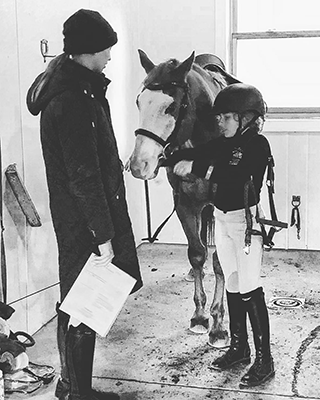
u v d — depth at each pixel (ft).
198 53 17.76
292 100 17.75
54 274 12.62
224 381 9.86
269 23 17.70
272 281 14.89
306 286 14.51
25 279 11.30
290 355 10.78
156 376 10.12
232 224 9.38
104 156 8.02
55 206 8.14
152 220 18.58
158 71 9.75
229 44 17.89
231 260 9.67
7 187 10.55
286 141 17.31
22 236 11.12
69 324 8.39
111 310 7.95
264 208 17.70
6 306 9.21
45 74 8.18
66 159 7.73
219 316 11.18
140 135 9.63
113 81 15.89
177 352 11.03
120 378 10.08
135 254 8.35
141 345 11.38
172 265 16.43
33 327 11.73
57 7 12.46
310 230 17.56
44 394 9.50
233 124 9.25
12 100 10.71
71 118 7.71
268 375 9.76
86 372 8.39
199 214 11.02
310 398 9.26
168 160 9.88
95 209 7.71
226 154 9.25
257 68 17.89
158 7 17.79
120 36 16.33
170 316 12.80
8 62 10.55
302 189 17.40
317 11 17.39
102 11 14.89
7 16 10.47
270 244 9.45
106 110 8.35
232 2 17.79
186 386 9.74
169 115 9.62
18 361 9.30
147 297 13.97
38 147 11.77
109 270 8.04
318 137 17.16
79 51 7.84
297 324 12.21
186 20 17.70
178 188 10.84
